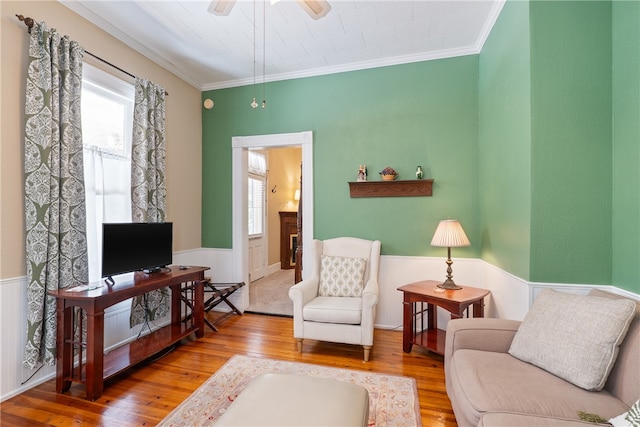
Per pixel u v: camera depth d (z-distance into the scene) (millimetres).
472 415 1275
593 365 1353
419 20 2740
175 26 2818
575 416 1197
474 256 3189
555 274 2000
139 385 2258
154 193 3199
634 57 1736
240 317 3785
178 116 3699
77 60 2436
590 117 1948
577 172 1966
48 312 2227
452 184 3258
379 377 2363
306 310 2740
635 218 1736
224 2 1943
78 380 2141
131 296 2363
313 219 3691
